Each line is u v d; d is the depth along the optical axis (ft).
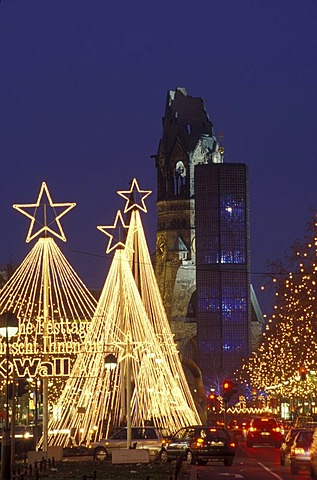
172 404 339.16
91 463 219.00
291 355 455.22
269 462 256.11
